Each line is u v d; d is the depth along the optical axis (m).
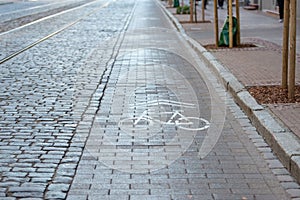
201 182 5.50
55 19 30.56
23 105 8.90
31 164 6.00
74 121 7.90
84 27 25.23
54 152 6.45
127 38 20.17
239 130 7.38
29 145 6.70
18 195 5.13
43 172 5.77
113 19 31.25
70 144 6.78
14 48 16.70
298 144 6.09
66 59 14.40
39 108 8.70
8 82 10.95
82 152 6.47
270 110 7.70
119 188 5.37
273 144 6.43
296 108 7.79
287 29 8.80
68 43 18.36
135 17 33.28
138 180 5.58
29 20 29.42
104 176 5.69
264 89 9.16
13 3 54.31
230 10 15.15
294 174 5.58
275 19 26.58
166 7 43.06
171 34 21.66
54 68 12.81
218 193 5.21
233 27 15.27
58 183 5.46
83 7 46.25
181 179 5.59
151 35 21.28
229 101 9.12
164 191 5.28
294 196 5.13
